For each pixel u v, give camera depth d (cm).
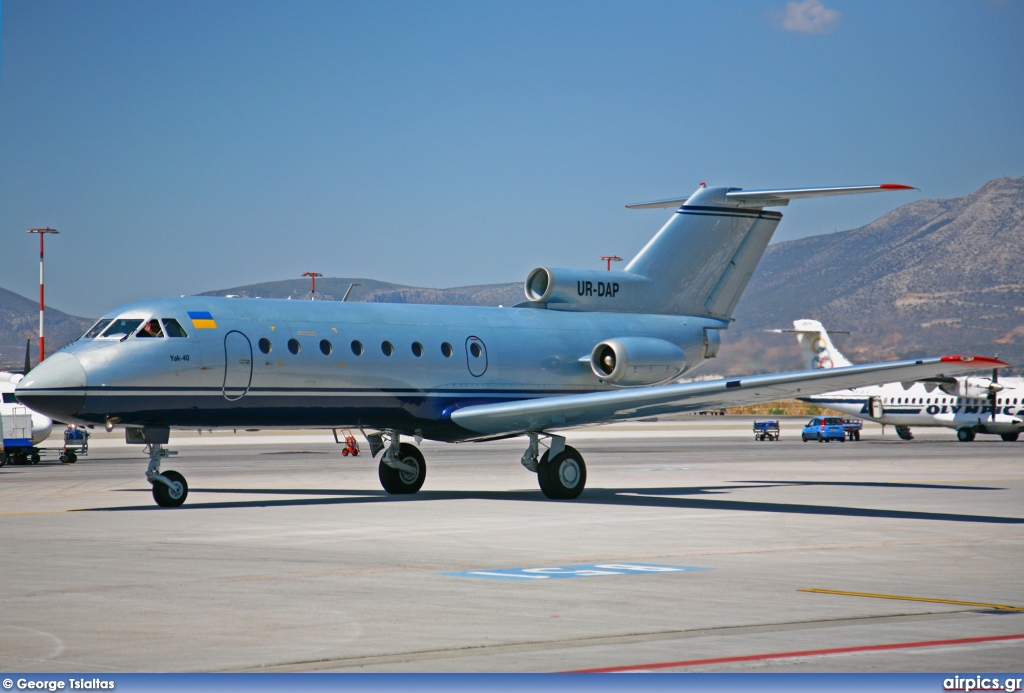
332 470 5134
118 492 3759
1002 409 8944
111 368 2900
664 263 3925
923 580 1805
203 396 3019
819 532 2511
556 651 1286
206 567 1930
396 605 1566
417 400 3369
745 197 3931
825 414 17462
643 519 2791
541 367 3609
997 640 1347
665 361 3722
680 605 1568
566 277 3744
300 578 1809
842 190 3647
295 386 3145
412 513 2933
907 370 2794
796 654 1270
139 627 1416
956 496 3591
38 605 1563
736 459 6194
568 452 3441
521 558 2058
